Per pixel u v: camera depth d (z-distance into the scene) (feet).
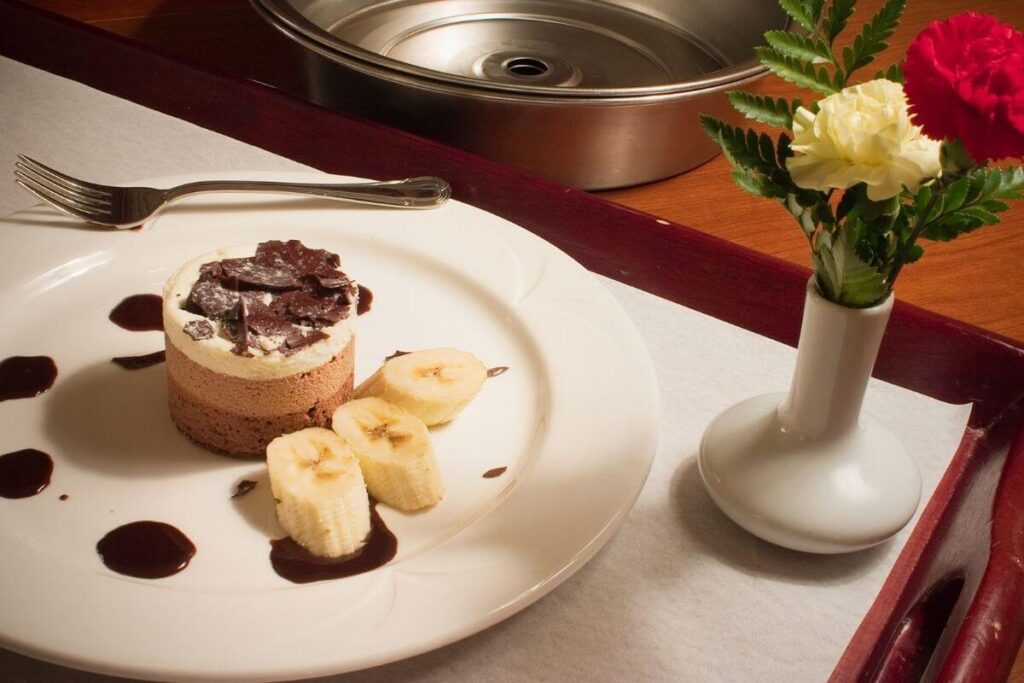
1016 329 4.00
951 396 3.40
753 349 3.51
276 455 2.73
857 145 2.16
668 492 2.96
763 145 2.44
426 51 5.26
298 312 3.02
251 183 3.89
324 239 3.78
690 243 3.85
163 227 3.74
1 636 2.24
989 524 2.72
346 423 2.89
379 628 2.33
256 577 2.61
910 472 2.80
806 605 2.65
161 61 4.73
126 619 2.32
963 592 2.58
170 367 3.01
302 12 5.27
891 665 2.54
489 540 2.59
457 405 3.09
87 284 3.54
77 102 4.62
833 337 2.55
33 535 2.68
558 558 2.52
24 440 2.99
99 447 2.99
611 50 5.38
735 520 2.79
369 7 5.50
